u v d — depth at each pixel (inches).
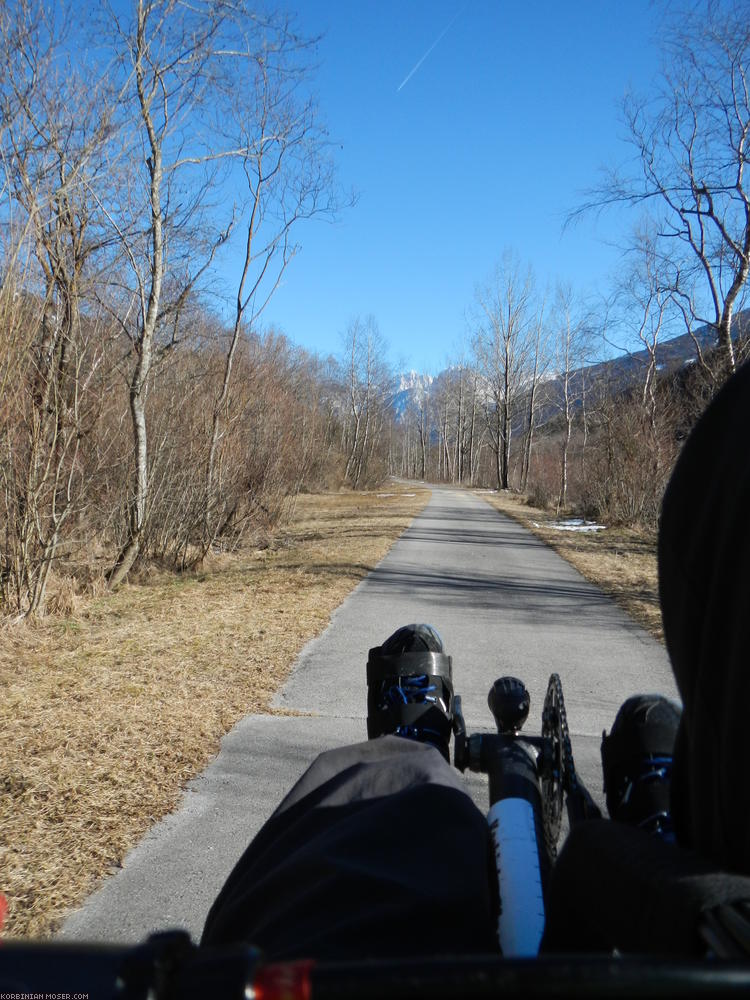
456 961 27.1
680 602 43.7
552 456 1695.4
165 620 310.3
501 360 2434.8
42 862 126.1
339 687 225.5
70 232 315.3
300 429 901.2
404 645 103.7
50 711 196.1
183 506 469.1
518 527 841.5
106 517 409.7
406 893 54.6
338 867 57.6
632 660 269.9
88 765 163.5
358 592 383.2
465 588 406.3
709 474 43.3
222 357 547.8
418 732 90.7
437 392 4525.1
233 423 513.3
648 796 67.1
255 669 240.8
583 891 44.3
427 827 62.6
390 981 26.5
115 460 411.5
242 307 496.7
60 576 369.7
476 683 239.1
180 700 208.2
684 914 34.4
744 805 37.8
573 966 26.4
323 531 719.1
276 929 54.5
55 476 316.5
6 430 299.0
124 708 199.5
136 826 139.9
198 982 26.8
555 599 383.6
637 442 838.5
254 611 328.2
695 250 593.9
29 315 296.0
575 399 1665.8
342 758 78.5
